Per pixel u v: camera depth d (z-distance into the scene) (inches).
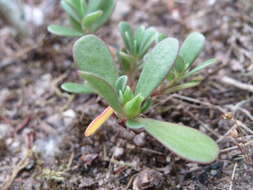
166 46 3.0
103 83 2.7
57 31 3.8
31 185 3.6
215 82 4.3
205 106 4.0
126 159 3.6
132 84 3.9
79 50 3.1
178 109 4.0
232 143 3.5
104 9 3.9
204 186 3.3
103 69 3.2
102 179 3.5
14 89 4.7
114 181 3.5
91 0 4.0
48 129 4.1
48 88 4.7
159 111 4.0
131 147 3.7
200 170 3.4
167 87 3.6
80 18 3.9
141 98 2.9
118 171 3.5
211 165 3.4
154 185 3.3
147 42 3.6
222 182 3.3
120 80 3.1
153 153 3.6
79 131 4.0
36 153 3.9
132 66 3.8
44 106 4.4
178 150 2.7
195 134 2.9
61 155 3.8
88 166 3.7
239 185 3.2
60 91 4.6
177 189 3.3
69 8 3.9
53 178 3.6
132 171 3.5
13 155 3.9
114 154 3.7
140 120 3.1
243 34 4.8
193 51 3.3
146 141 3.7
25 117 4.3
